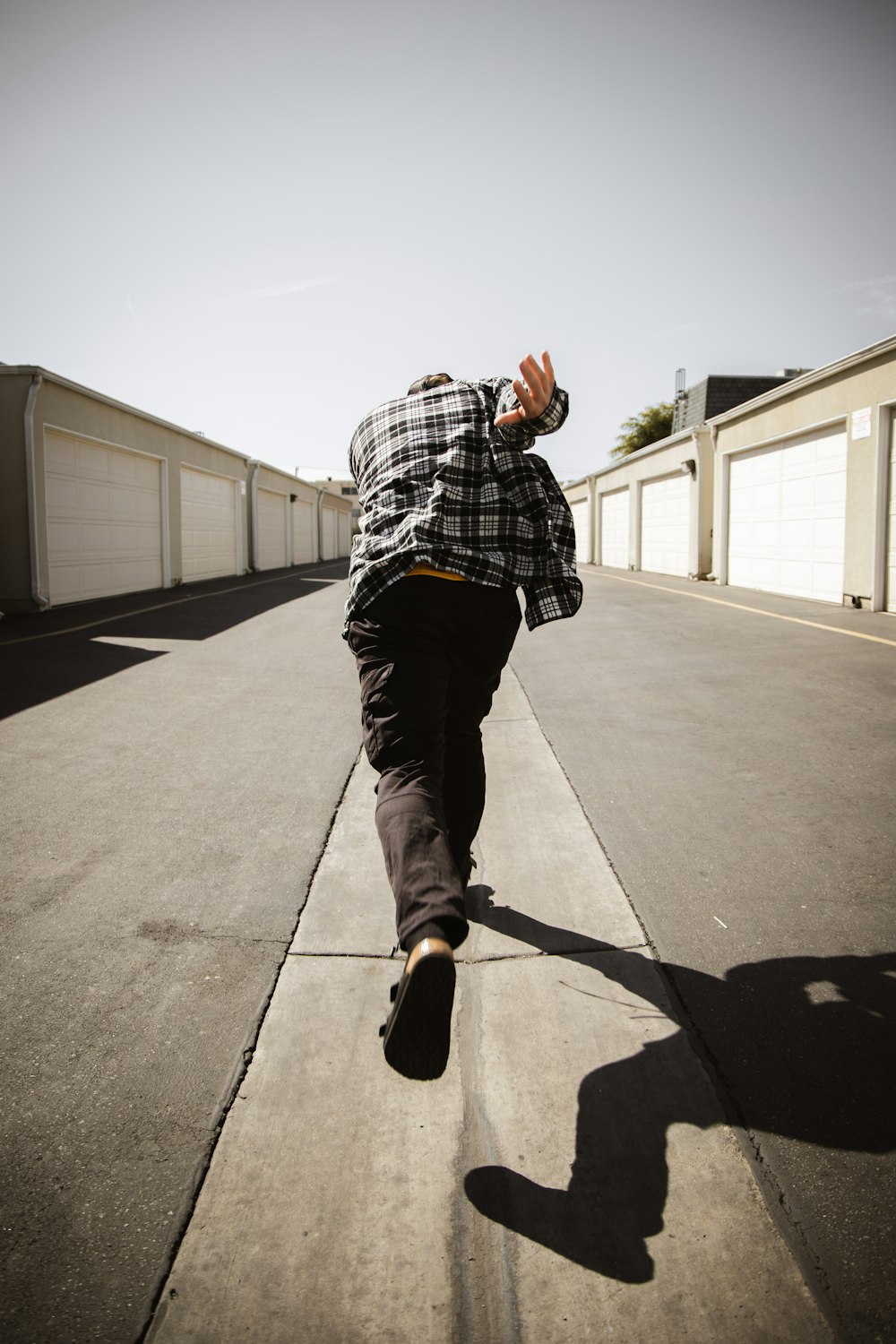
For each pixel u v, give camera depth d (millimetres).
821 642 7395
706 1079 1757
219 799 3484
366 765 3977
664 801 3463
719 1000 2037
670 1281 1302
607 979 2139
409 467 1796
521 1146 1586
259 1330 1229
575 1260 1342
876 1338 1202
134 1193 1463
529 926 2412
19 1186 1470
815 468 11094
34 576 10625
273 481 24656
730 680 5895
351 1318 1250
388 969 2193
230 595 13867
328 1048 1873
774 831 3119
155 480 15219
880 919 2432
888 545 9586
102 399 12352
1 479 10539
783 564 12148
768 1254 1345
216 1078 1766
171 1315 1248
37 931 2371
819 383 10727
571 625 9078
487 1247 1367
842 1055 1827
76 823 3205
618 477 22266
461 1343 1212
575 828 3180
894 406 9344
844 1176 1493
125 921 2434
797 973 2154
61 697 5449
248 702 5363
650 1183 1490
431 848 1422
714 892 2623
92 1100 1688
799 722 4684
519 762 4043
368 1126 1638
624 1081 1758
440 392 1910
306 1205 1451
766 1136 1590
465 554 1679
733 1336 1213
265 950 2279
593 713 5039
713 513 15500
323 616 10344
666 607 10750
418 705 1632
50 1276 1301
